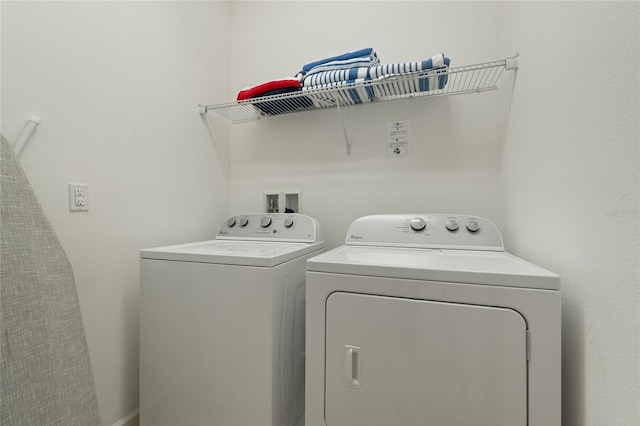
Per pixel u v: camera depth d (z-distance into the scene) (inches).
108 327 47.8
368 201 68.6
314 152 73.0
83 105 44.5
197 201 68.3
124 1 51.3
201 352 42.9
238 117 78.7
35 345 32.9
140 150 54.1
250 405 40.4
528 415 28.9
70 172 42.7
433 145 64.1
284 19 75.9
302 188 73.9
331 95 62.6
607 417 25.1
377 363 33.5
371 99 66.1
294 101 66.7
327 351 35.5
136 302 52.8
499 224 59.6
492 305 29.9
